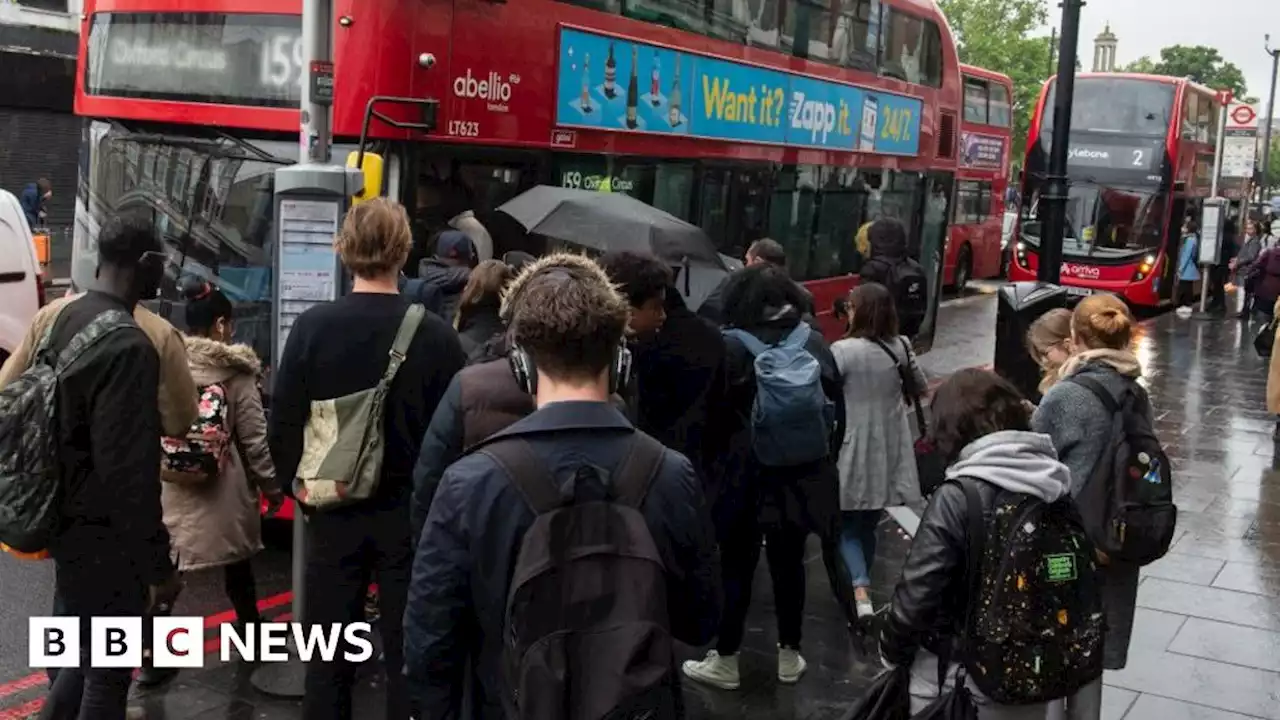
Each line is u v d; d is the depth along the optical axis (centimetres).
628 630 238
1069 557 333
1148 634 650
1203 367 1636
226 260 717
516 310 273
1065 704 444
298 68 697
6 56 2306
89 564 395
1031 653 327
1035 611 328
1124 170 2248
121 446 382
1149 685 582
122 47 743
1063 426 440
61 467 385
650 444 265
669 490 261
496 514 254
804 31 1162
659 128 934
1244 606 698
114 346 383
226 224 718
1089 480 434
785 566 559
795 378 529
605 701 233
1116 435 435
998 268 3009
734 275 559
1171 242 2309
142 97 734
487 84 745
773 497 542
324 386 408
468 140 733
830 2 1207
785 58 1125
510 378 361
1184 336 1983
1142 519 429
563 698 236
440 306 665
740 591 546
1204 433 1198
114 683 404
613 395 388
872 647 614
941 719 338
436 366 414
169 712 504
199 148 724
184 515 511
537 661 238
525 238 792
